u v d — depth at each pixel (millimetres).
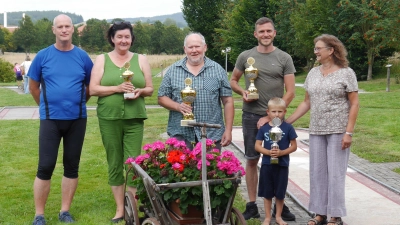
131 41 5828
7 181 7992
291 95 5820
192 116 5379
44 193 5805
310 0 36469
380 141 11359
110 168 5961
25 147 10961
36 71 5676
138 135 5891
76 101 5707
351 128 5383
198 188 4664
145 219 5062
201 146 4785
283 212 5992
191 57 5480
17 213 6289
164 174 4777
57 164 9125
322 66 5609
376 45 33125
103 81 5785
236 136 12062
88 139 11891
